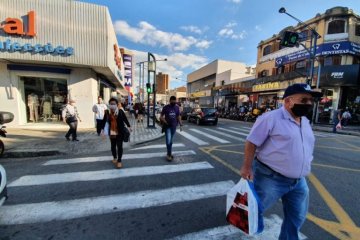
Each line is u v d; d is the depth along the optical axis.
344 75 18.34
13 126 11.78
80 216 3.27
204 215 3.37
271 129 2.14
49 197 3.87
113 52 13.88
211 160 6.47
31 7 10.09
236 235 2.87
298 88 2.07
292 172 2.14
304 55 21.67
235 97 34.88
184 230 2.97
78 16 10.76
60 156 6.70
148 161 6.25
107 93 19.89
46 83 12.39
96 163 5.96
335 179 5.08
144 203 3.71
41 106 12.56
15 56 10.14
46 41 10.38
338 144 9.83
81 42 10.88
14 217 3.20
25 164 5.83
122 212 3.41
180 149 7.98
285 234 2.42
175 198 3.92
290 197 2.36
